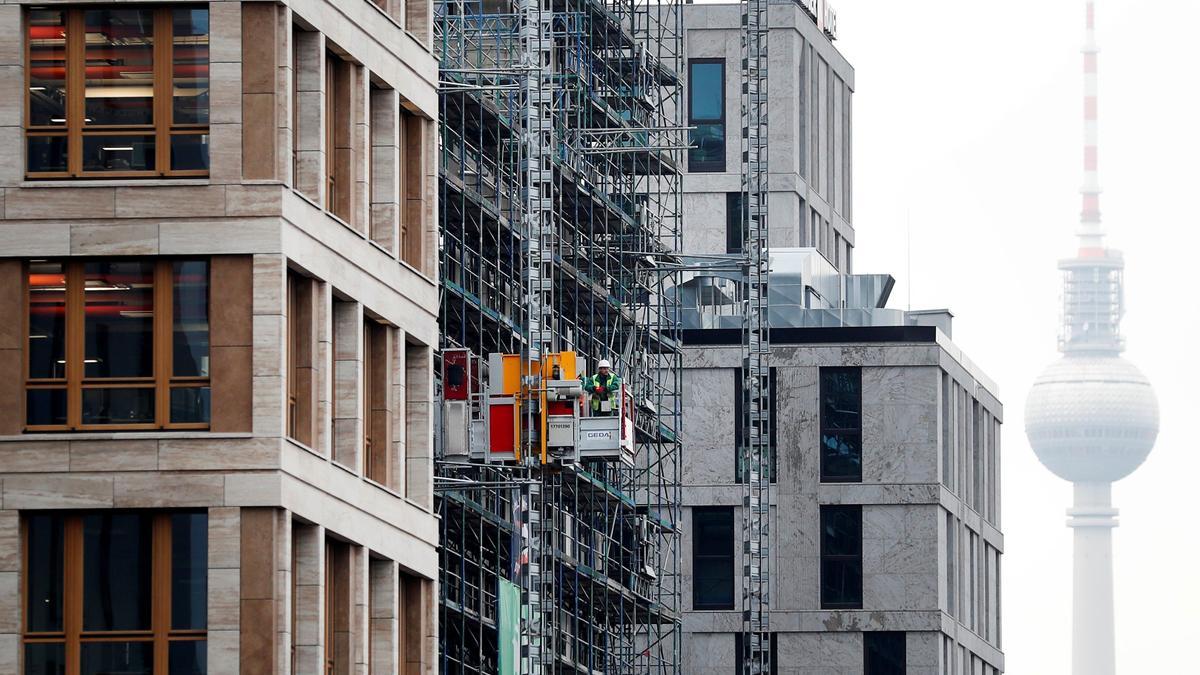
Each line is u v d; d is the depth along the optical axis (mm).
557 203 163750
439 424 136375
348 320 97375
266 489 88938
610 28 178750
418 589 103750
